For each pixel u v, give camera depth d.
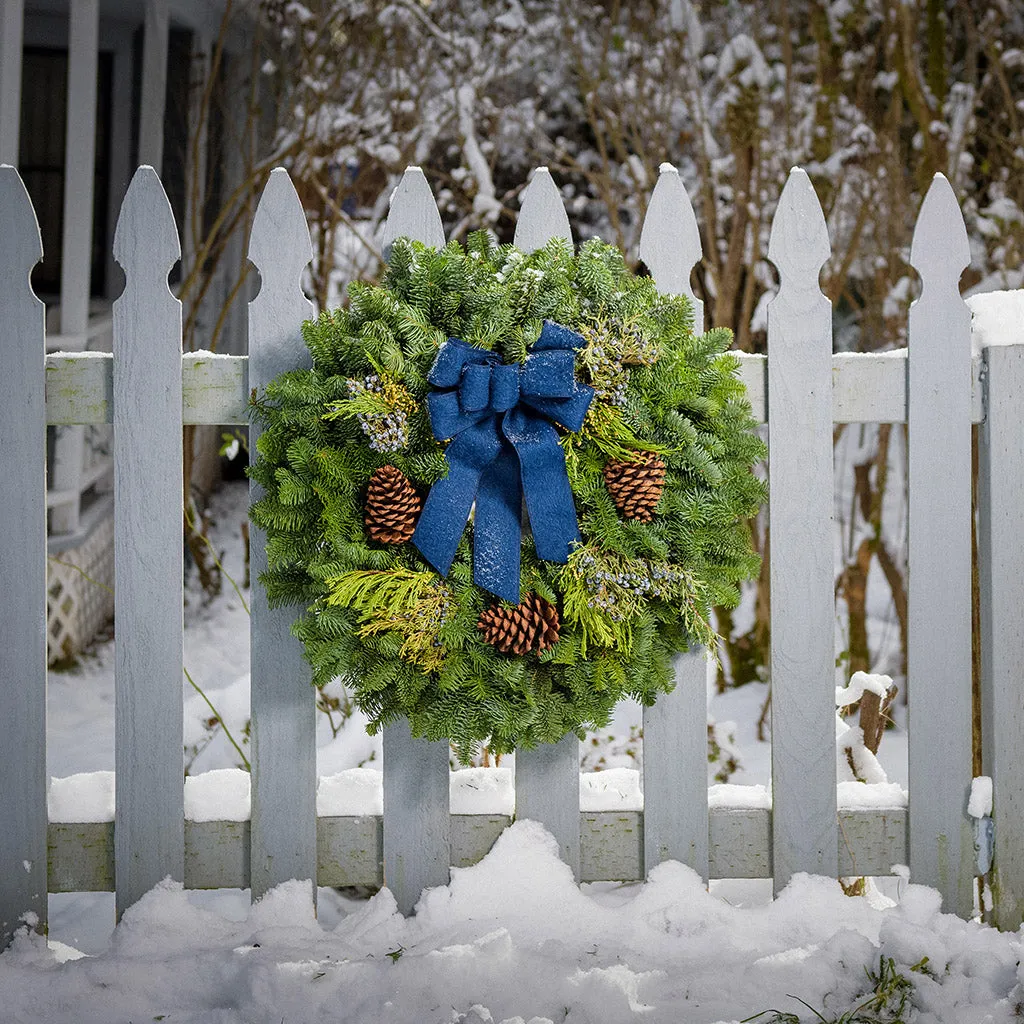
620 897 2.92
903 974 2.40
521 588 2.50
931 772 2.76
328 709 3.76
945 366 2.71
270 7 6.66
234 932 2.63
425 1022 2.29
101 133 7.76
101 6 7.28
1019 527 2.74
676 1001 2.40
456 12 6.62
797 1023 2.30
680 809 2.74
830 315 2.70
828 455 2.71
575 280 2.56
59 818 2.71
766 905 2.82
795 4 6.29
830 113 5.60
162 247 2.61
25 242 2.59
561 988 2.38
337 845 2.73
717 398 2.59
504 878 2.68
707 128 5.35
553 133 7.18
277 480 2.54
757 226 4.84
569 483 2.49
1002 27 6.28
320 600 2.49
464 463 2.48
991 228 5.35
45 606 2.65
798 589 2.73
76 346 6.00
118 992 2.42
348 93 6.62
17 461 2.62
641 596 2.52
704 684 2.73
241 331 8.11
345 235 7.10
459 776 2.84
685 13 5.48
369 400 2.41
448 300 2.50
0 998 2.39
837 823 2.76
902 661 4.81
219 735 3.82
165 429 2.63
